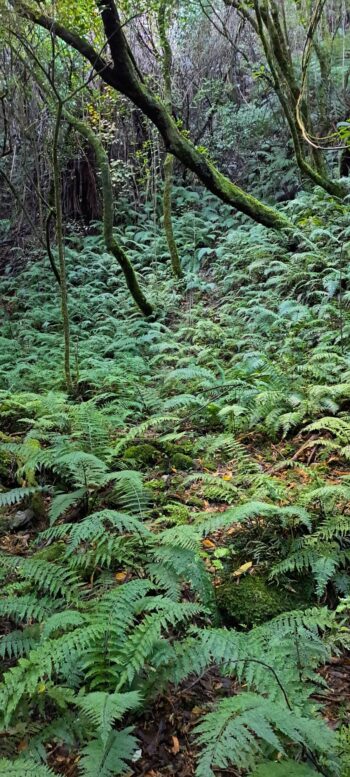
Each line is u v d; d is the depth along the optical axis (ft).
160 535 11.48
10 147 40.57
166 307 36.68
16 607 10.05
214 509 14.71
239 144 50.39
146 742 8.48
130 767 8.11
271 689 7.98
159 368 28.50
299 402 18.66
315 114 43.62
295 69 43.73
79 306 38.73
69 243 50.24
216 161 49.96
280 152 46.47
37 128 41.06
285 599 11.37
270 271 33.24
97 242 49.08
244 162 50.75
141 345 31.96
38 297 41.98
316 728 7.22
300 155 35.24
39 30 33.86
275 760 7.65
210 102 52.13
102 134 43.96
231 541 13.16
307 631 9.41
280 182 44.98
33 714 8.88
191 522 13.60
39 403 21.30
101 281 43.70
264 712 7.18
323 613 9.79
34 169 45.91
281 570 11.43
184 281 39.47
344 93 41.60
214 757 6.70
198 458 18.04
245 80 53.78
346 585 11.28
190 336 31.86
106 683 8.86
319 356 21.24
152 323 34.01
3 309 41.09
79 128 32.86
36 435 18.51
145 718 8.81
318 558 11.39
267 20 33.30
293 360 23.47
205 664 8.62
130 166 48.80
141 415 22.16
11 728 8.40
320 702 8.95
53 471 16.26
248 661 8.38
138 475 14.11
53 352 31.60
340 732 7.95
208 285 37.68
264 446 18.15
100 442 17.21
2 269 48.55
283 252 35.09
